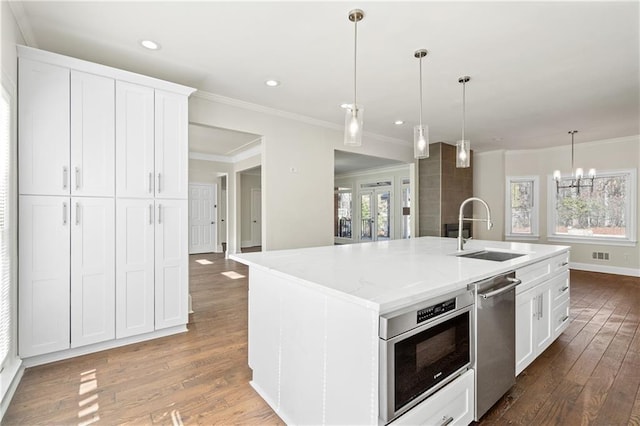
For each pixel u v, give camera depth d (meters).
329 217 4.75
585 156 5.93
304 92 3.49
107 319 2.60
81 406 1.86
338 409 1.39
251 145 6.54
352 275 1.61
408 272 1.68
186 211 3.02
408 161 6.13
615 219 5.62
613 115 4.22
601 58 2.65
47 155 2.33
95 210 2.54
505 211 6.71
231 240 7.87
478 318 1.65
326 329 1.46
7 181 2.02
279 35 2.34
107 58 2.72
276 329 1.84
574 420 1.76
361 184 9.68
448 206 6.09
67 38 2.39
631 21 2.11
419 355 1.33
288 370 1.73
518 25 2.17
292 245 4.32
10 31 2.03
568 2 1.92
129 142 2.70
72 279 2.44
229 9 2.03
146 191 2.79
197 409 1.85
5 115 1.98
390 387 1.21
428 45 2.46
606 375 2.23
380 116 4.34
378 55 2.63
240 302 3.97
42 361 2.35
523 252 2.47
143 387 2.07
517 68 2.85
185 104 3.01
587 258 5.91
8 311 2.04
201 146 6.65
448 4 1.96
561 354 2.54
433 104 3.84
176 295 2.96
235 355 2.53
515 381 2.02
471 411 1.62
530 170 6.56
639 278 5.25
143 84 2.76
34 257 2.28
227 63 2.82
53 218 2.35
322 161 4.67
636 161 5.37
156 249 2.84
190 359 2.46
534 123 4.62
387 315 1.21
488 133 5.25
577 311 3.60
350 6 1.99
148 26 2.24
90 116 2.51
